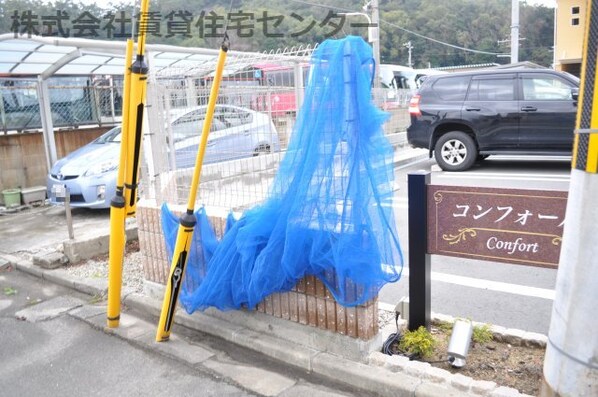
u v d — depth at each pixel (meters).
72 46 6.23
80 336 3.66
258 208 3.11
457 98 8.75
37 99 9.50
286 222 2.81
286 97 3.33
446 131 9.01
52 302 4.37
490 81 8.50
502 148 8.52
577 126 1.90
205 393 2.85
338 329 2.93
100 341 3.56
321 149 2.66
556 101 7.98
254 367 3.08
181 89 3.77
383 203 2.66
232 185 3.54
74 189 7.45
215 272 3.19
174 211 3.67
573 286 1.92
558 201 2.49
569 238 1.94
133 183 3.42
